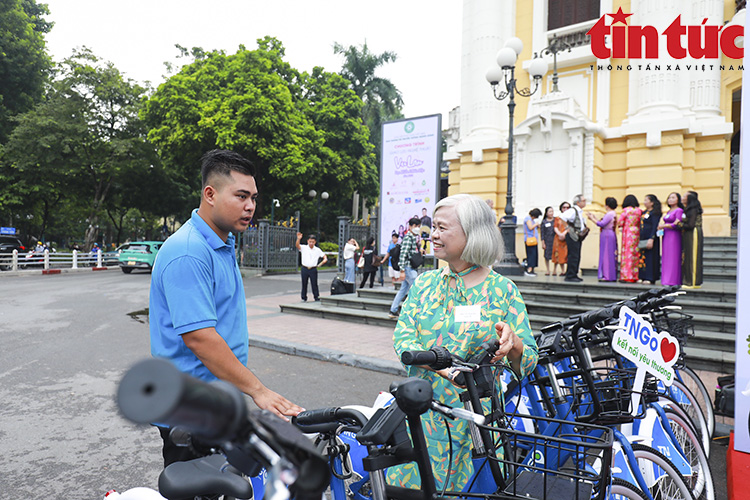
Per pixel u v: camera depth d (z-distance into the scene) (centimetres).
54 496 274
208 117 2036
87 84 2408
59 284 1462
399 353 180
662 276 722
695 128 1079
